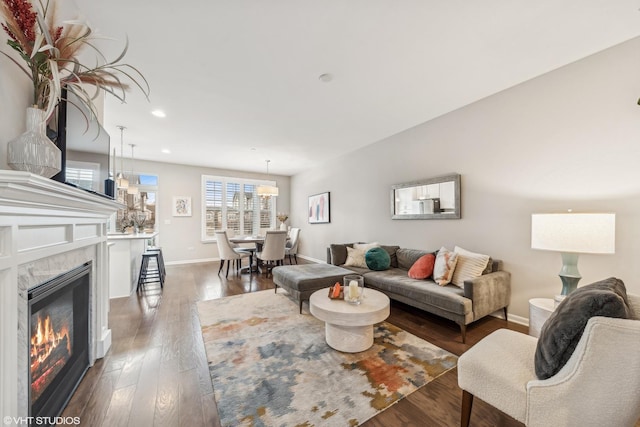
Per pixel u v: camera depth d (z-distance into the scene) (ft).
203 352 6.87
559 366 3.32
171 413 4.70
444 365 6.24
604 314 3.07
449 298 7.83
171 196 20.26
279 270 11.75
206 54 6.94
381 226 14.56
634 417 2.95
